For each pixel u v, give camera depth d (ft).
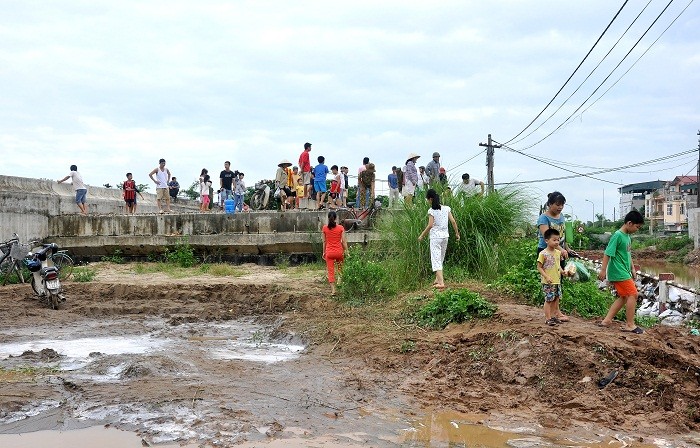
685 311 43.09
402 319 33.53
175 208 95.86
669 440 18.28
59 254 52.90
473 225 42.34
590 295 35.09
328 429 18.65
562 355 23.41
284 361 27.76
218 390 22.41
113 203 84.89
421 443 17.72
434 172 60.44
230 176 79.51
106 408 20.15
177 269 63.26
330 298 41.60
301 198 77.15
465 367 25.20
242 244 67.92
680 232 203.82
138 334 34.88
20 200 66.49
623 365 22.89
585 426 19.31
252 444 17.26
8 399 21.01
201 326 37.86
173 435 17.85
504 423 19.56
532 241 41.93
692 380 22.50
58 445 17.16
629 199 295.28
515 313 29.66
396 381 24.14
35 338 33.30
